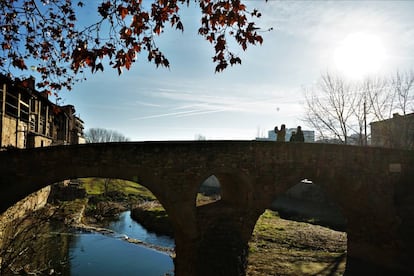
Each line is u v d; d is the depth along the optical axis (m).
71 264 19.19
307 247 20.38
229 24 5.09
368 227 17.47
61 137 41.59
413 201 16.44
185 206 13.10
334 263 17.38
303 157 15.15
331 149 15.76
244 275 13.87
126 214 37.66
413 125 28.16
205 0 5.02
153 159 12.77
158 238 26.67
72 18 6.33
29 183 11.39
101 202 40.25
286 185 14.75
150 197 49.25
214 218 13.92
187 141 13.30
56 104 7.59
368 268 16.48
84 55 4.73
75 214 30.28
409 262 15.38
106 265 19.50
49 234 22.17
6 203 11.11
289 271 16.11
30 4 5.75
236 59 5.29
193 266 13.08
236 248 13.85
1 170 11.16
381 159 16.86
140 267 19.53
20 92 23.78
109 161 12.23
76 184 43.53
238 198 15.63
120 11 4.83
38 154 11.56
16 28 6.02
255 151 14.32
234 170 13.88
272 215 31.06
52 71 6.87
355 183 16.19
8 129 22.25
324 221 28.27
